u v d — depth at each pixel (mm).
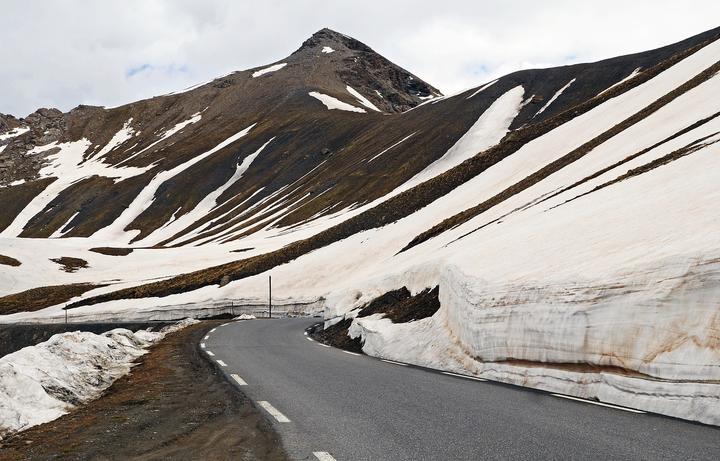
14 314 80438
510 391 10797
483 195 57844
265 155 193500
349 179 129500
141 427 8305
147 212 178000
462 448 6770
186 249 113750
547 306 11945
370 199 113188
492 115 130750
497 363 12891
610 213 17672
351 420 8375
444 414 8703
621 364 9797
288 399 10094
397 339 18109
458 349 14984
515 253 17578
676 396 8531
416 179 113375
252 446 7043
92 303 79562
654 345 9383
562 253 14938
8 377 10359
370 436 7414
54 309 79750
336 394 10555
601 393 9844
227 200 171625
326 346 20781
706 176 16156
